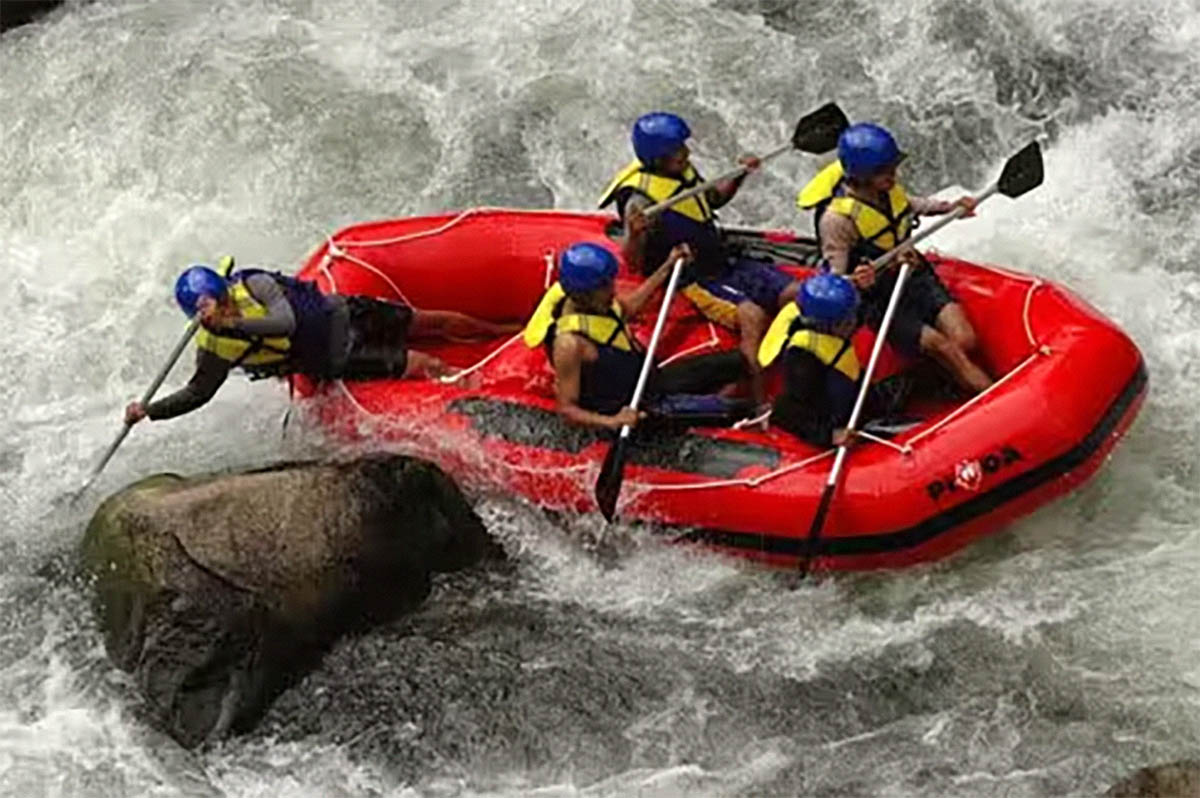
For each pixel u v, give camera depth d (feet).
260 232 105.09
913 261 82.43
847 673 76.13
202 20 120.37
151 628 73.67
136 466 88.28
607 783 72.08
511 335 90.84
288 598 74.33
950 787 71.10
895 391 82.74
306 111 112.47
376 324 84.64
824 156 108.37
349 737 73.61
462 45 117.29
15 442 91.09
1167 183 104.78
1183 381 89.76
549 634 78.02
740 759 72.90
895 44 115.65
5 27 120.98
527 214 92.53
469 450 81.20
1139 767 71.36
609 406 80.64
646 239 85.40
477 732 74.02
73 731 73.61
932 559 78.13
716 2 119.34
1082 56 114.42
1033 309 83.30
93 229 105.50
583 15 118.62
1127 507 82.94
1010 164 82.58
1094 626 77.25
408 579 78.02
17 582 81.30
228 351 80.53
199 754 72.64
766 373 84.12
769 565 78.59
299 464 79.71
